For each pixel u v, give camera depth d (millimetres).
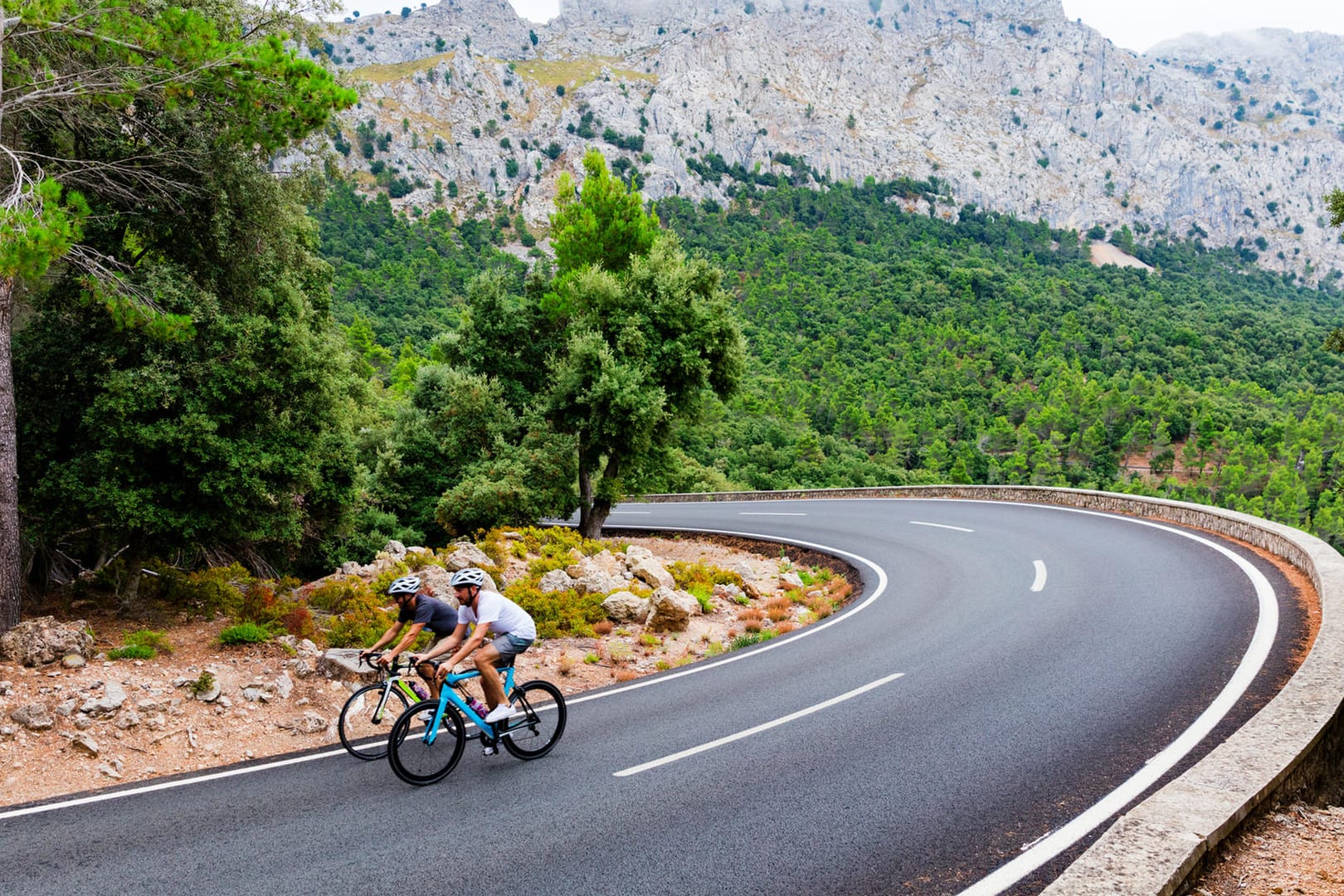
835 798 6246
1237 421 134875
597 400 24438
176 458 12047
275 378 13156
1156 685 8547
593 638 13023
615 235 29312
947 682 9258
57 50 10680
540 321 28875
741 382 27000
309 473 13875
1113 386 143125
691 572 17688
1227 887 4379
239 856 5500
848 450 115812
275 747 8094
